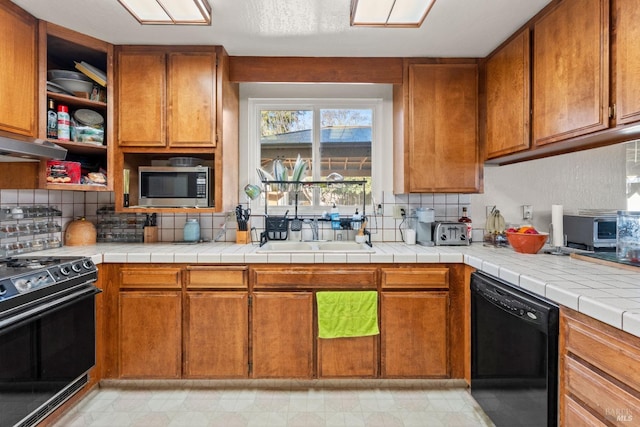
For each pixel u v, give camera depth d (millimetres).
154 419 1750
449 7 1771
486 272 1727
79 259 1800
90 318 1861
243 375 2020
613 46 1375
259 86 2656
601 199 2584
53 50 2182
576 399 1125
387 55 2334
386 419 1756
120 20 1921
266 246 2359
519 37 1971
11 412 1369
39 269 1562
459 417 1775
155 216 2588
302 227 2598
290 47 2240
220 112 2250
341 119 2727
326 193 2725
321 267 2025
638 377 895
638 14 1269
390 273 2016
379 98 2658
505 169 2582
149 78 2229
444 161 2340
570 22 1593
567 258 1846
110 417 1762
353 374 2020
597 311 1019
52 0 1722
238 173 2646
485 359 1727
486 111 2314
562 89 1648
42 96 1915
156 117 2234
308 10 1812
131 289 2023
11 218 1956
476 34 2043
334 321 2006
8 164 1882
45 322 1542
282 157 2729
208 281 2014
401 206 2656
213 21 1926
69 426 1687
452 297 2033
